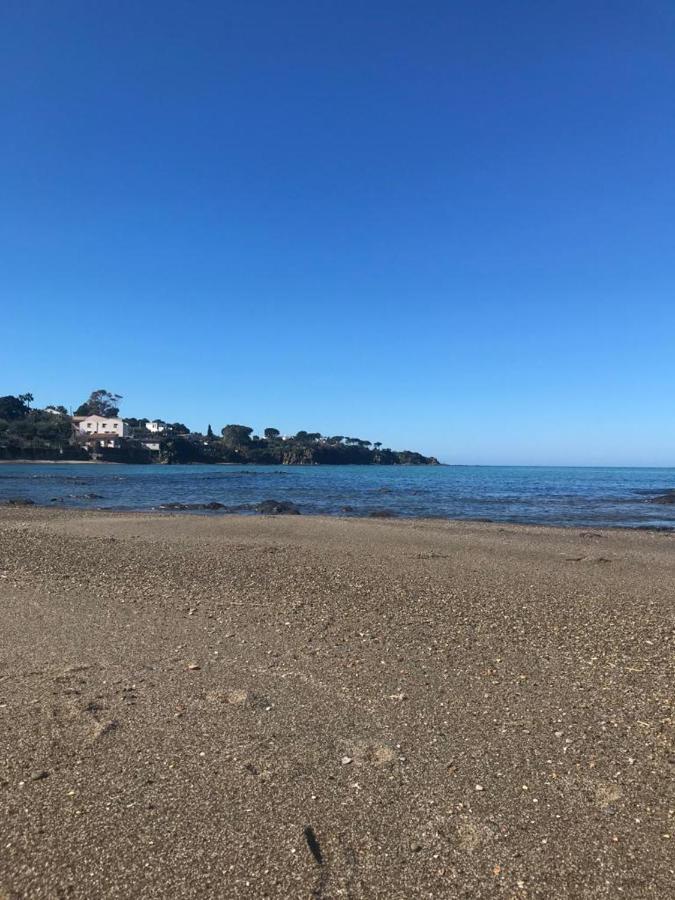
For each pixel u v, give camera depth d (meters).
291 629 8.83
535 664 7.27
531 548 18.03
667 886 3.43
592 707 5.93
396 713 5.81
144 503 39.62
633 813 4.11
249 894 3.38
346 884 3.46
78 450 154.75
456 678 6.78
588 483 83.25
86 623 9.03
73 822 3.99
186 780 4.53
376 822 4.03
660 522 30.69
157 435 194.25
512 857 3.68
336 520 26.23
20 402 179.25
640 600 10.94
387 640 8.28
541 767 4.75
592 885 3.45
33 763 4.74
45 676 6.71
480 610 10.04
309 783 4.51
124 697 6.12
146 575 12.90
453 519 29.98
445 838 3.87
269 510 33.50
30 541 18.14
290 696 6.22
